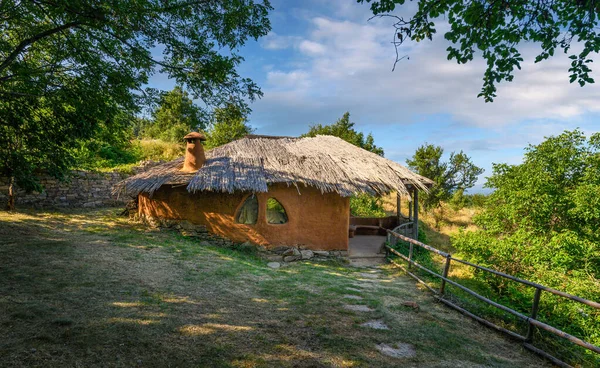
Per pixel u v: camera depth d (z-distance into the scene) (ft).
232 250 31.35
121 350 11.14
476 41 14.69
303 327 14.52
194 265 23.44
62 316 13.16
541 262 28.45
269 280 22.30
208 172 32.35
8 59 18.71
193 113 22.58
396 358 12.36
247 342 12.59
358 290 21.39
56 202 40.78
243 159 35.29
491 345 14.52
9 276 17.13
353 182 33.09
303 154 37.47
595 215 31.71
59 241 25.64
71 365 10.02
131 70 20.66
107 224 34.55
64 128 22.39
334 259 32.27
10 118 21.06
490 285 28.04
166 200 34.12
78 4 16.16
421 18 13.76
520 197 35.81
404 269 27.78
